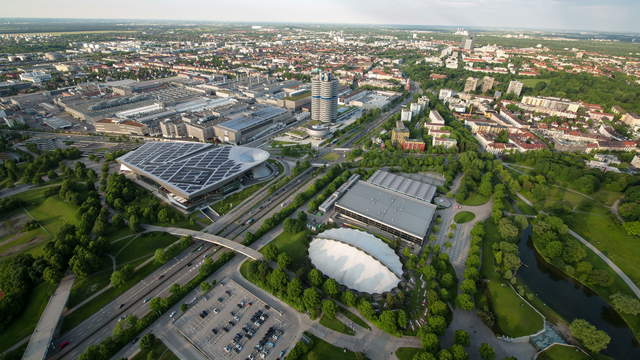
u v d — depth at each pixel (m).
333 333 143.75
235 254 190.12
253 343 139.12
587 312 161.38
